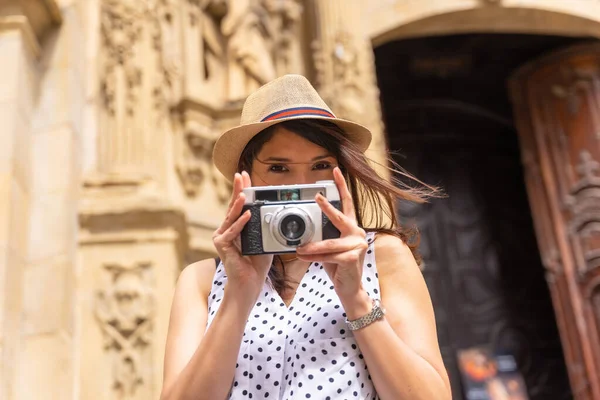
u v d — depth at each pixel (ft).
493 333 15.39
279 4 13.88
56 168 10.31
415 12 14.26
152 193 10.83
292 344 3.79
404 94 16.98
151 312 10.09
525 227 16.51
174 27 12.46
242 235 3.52
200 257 11.32
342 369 3.68
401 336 3.75
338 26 13.61
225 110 12.09
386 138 16.58
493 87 16.99
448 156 16.80
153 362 9.83
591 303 13.79
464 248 16.03
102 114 11.51
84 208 10.46
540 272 16.15
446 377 3.67
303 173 4.17
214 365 3.52
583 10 14.60
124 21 11.98
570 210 14.52
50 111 10.66
